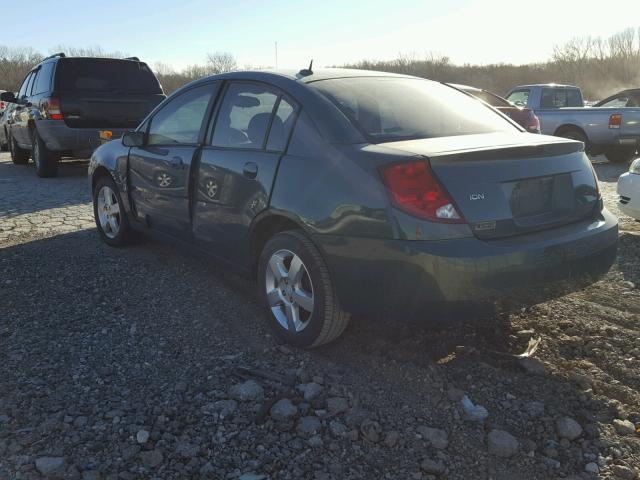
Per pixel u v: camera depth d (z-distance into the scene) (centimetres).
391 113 338
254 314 387
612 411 277
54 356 329
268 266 343
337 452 251
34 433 259
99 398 287
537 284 291
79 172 1066
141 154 468
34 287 438
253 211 345
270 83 364
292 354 332
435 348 336
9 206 739
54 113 896
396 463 245
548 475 238
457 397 287
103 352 335
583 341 342
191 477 236
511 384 300
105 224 550
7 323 373
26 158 1194
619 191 581
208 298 415
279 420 270
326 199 300
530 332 350
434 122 343
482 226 281
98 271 474
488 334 353
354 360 324
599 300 404
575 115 1240
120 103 943
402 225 273
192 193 405
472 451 252
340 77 367
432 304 278
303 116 332
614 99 1265
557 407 281
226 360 326
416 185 273
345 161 298
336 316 314
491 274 275
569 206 319
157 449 250
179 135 433
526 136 337
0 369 313
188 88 440
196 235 409
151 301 411
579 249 304
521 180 298
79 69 927
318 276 310
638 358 323
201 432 263
